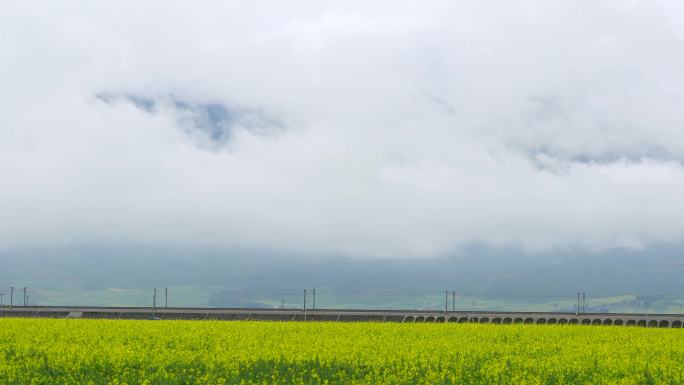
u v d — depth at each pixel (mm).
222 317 108812
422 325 52719
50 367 27609
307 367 29141
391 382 26250
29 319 56094
